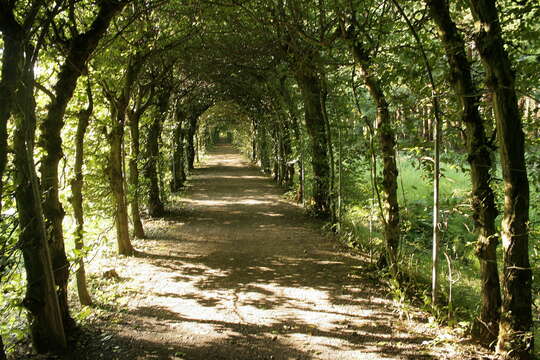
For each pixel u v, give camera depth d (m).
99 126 8.05
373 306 5.43
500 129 3.44
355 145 9.40
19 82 3.58
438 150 4.53
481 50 3.36
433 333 4.52
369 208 8.48
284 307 5.46
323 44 6.94
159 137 14.32
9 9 3.12
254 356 4.11
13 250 3.76
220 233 10.42
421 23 5.02
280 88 14.66
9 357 3.96
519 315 3.58
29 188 3.86
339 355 4.11
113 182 8.09
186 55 11.07
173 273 7.06
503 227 3.60
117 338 4.48
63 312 4.48
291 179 18.61
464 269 6.98
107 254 8.09
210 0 7.56
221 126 45.28
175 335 4.60
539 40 3.90
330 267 7.32
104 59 7.06
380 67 5.00
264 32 9.42
